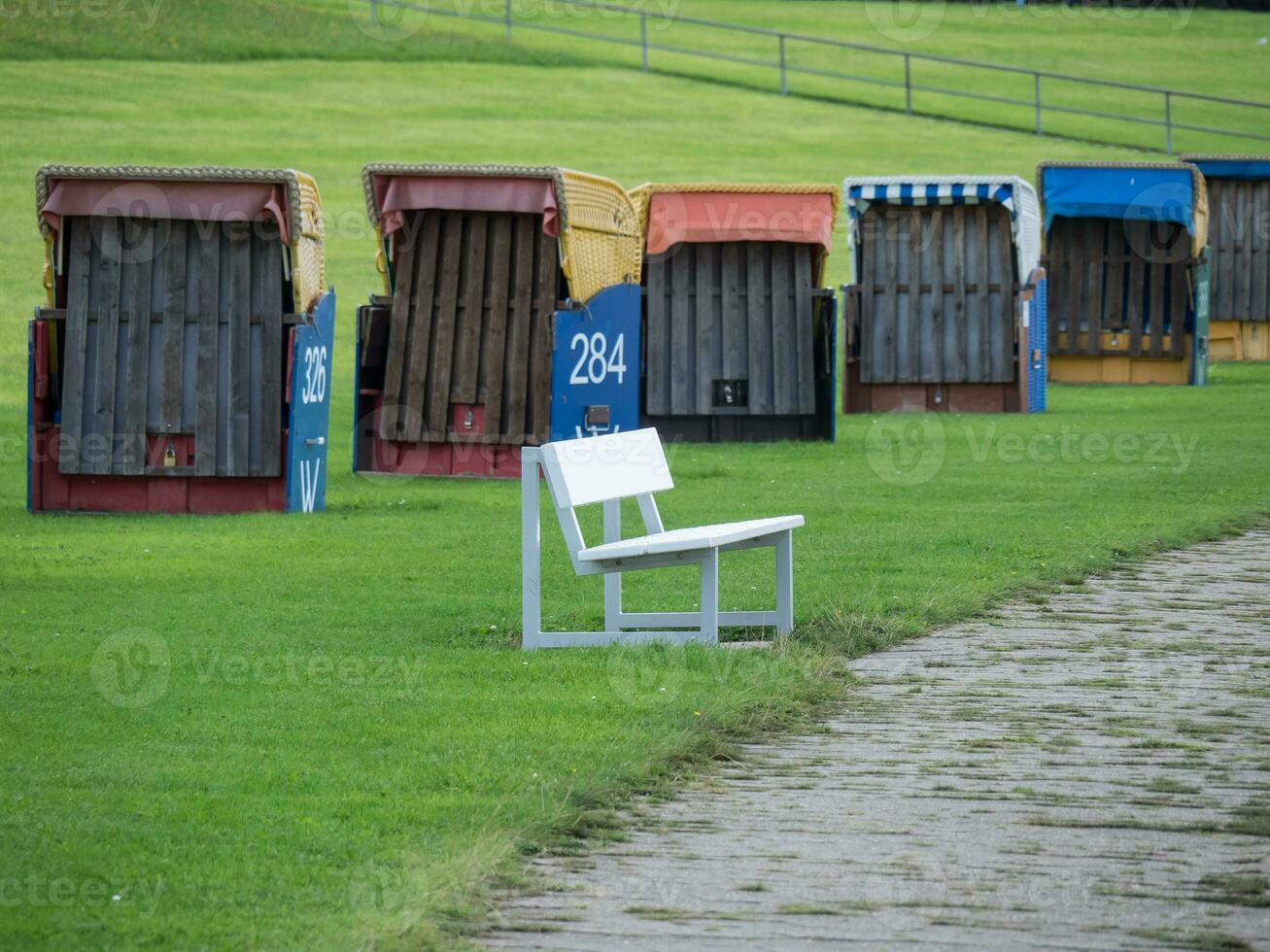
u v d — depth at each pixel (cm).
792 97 11738
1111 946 1111
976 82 12938
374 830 1319
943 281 5109
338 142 9394
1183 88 13200
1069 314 6069
